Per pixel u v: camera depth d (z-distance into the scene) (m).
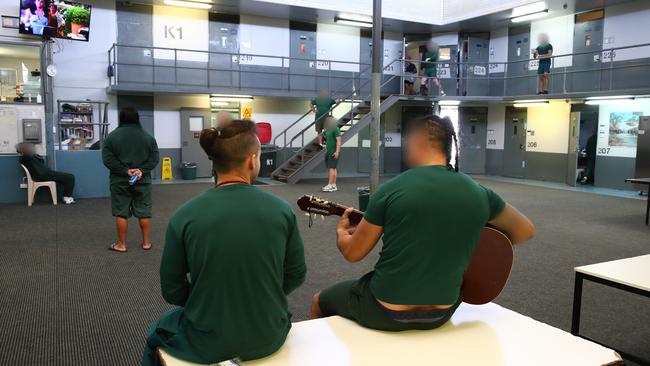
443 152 2.04
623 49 11.66
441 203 1.89
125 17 12.24
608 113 11.88
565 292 4.29
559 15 12.96
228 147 1.83
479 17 13.23
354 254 2.11
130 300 3.97
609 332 3.45
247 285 1.71
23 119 8.77
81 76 11.93
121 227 5.44
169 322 1.90
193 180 12.77
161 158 12.91
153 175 12.89
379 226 2.01
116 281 4.46
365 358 1.83
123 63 12.23
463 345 1.95
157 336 1.88
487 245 2.14
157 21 12.56
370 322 2.05
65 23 9.03
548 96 12.07
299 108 14.48
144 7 12.40
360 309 2.08
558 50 13.20
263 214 1.76
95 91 12.09
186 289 1.85
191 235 1.71
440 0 14.16
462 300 2.25
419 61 13.93
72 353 3.02
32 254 5.34
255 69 13.80
